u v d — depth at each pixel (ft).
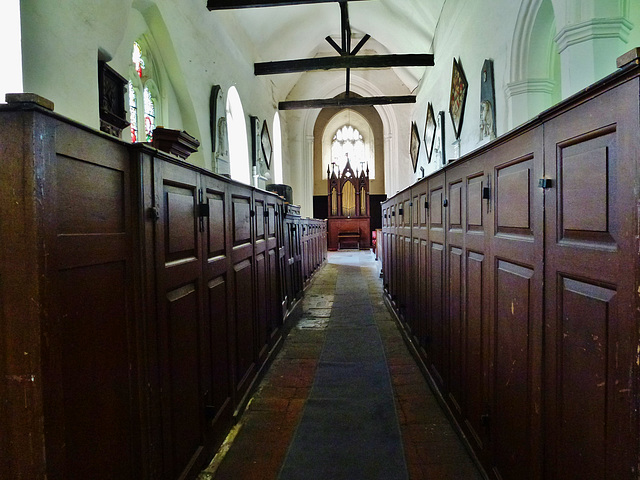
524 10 14.52
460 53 23.80
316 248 32.73
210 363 7.39
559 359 4.10
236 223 9.20
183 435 6.13
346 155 62.13
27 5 9.65
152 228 5.20
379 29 37.52
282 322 14.57
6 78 9.59
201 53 21.81
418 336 12.17
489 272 6.18
